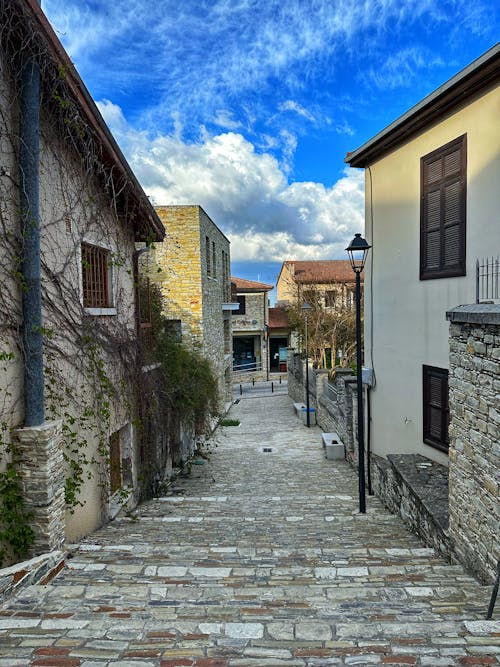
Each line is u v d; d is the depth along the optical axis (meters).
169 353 10.84
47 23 4.60
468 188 6.70
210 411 12.93
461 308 4.85
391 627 3.07
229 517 7.18
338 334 27.53
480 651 2.74
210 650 2.76
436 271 7.43
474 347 4.52
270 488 9.75
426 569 4.60
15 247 4.66
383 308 8.99
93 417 6.32
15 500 4.43
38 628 3.08
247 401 25.64
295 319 29.02
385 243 8.80
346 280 30.67
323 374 17.62
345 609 3.48
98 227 6.68
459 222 6.89
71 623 3.16
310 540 5.86
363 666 2.57
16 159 4.68
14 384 4.59
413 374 8.14
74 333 5.87
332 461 12.42
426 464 7.34
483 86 6.32
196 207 14.71
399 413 8.58
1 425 4.41
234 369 37.12
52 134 5.41
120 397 7.40
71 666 2.57
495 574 4.01
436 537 5.41
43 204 5.23
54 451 4.68
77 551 5.20
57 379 5.39
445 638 2.91
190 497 8.94
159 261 14.80
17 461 4.51
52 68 4.84
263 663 2.60
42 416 4.76
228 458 13.13
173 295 14.89
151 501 8.51
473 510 4.48
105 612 3.38
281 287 42.72
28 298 4.71
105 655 2.70
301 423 18.84
